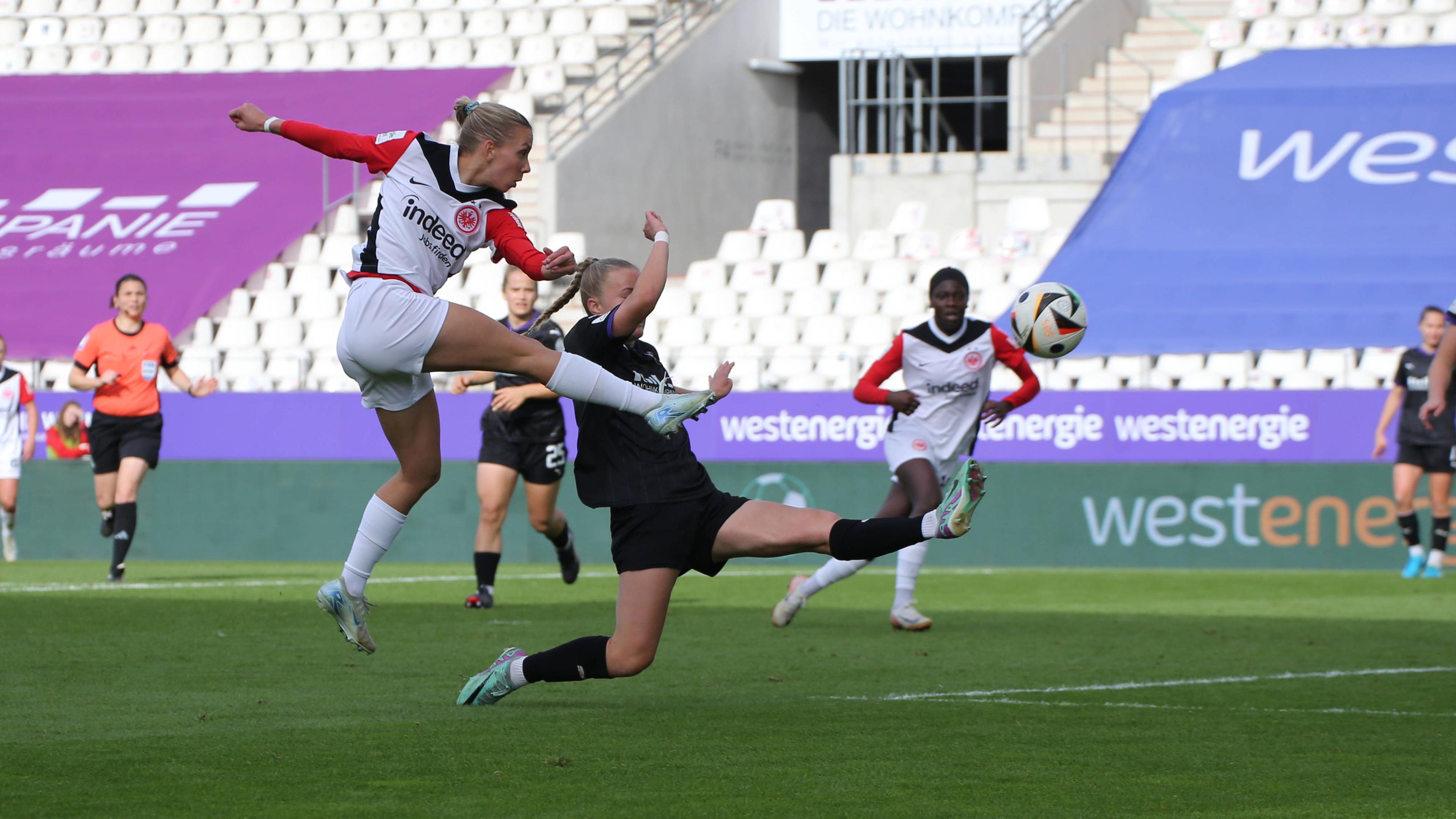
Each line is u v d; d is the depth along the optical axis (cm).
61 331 6456
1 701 1823
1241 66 6594
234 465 5022
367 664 2205
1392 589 3772
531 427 3142
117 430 3812
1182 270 5744
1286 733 1650
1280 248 5762
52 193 7225
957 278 2772
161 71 8138
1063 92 6862
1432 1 6919
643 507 1638
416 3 8212
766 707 1808
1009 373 5456
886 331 6088
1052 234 6284
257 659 2261
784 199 8269
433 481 1747
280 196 7062
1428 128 6150
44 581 3931
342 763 1427
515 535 4869
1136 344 5459
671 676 2109
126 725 1645
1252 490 4503
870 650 2452
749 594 3681
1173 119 6384
